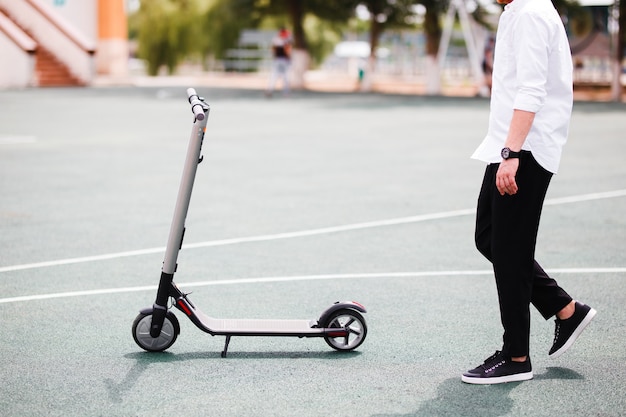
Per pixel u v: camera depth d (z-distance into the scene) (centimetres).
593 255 813
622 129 2103
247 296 659
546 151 462
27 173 1305
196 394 457
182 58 5384
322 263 772
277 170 1359
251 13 4397
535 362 515
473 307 634
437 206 1066
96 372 489
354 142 1778
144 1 5347
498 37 475
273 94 3553
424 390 466
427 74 3903
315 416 428
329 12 4166
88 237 873
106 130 1958
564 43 461
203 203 1070
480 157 476
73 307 625
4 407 436
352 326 574
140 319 519
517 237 470
